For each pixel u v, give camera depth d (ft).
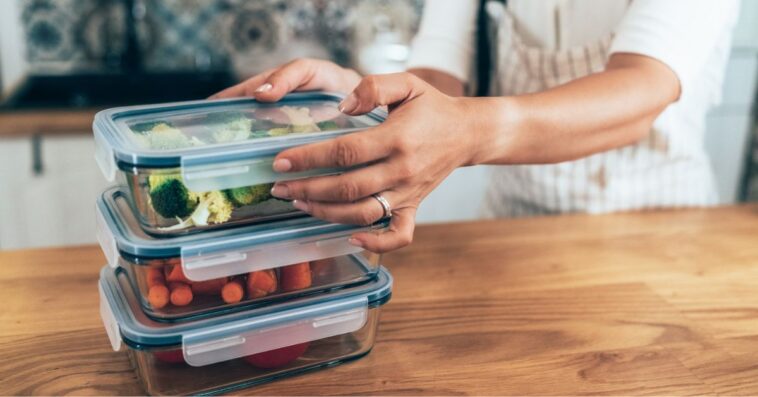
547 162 2.67
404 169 2.04
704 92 3.66
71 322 2.47
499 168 4.25
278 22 7.97
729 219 3.54
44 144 6.09
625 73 2.78
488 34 3.98
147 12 7.66
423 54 3.92
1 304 2.58
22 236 6.30
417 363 2.27
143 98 7.41
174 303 1.98
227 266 1.95
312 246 2.05
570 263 3.00
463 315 2.57
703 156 3.86
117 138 1.92
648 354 2.35
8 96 6.72
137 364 2.09
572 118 2.53
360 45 8.14
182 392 2.07
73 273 2.84
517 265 2.97
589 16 3.66
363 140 1.93
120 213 2.09
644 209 3.80
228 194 1.94
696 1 2.85
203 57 7.91
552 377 2.21
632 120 2.75
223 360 2.01
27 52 7.47
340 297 2.14
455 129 2.16
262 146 1.90
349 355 2.26
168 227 1.92
